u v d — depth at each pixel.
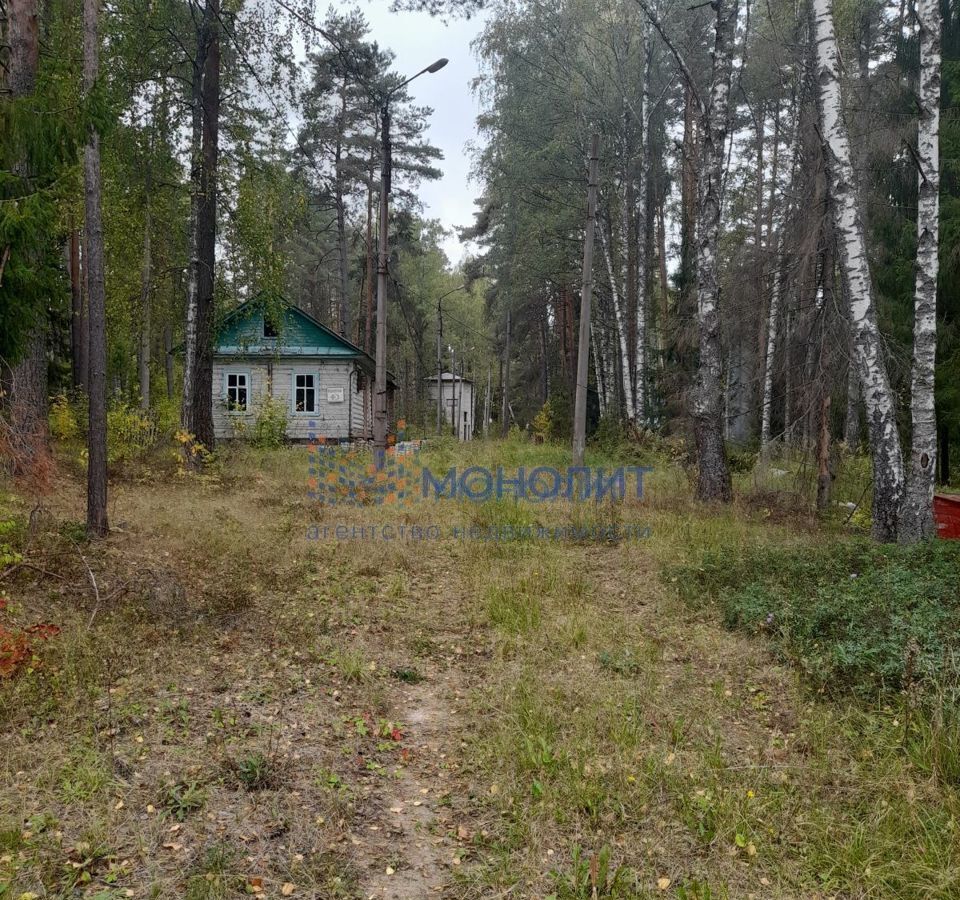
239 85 13.12
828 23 8.52
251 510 10.16
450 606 6.66
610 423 21.06
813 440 11.30
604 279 24.05
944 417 14.96
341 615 6.13
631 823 3.21
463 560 8.26
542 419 29.73
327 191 26.72
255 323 21.66
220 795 3.32
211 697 4.42
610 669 5.07
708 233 11.85
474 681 4.98
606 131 20.47
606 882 2.74
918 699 3.99
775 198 19.20
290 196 13.59
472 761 3.81
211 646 5.25
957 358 13.77
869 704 4.29
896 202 14.40
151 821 3.07
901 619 4.91
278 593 6.62
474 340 52.31
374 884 2.79
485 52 20.48
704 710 4.38
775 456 12.66
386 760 3.83
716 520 10.27
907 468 8.98
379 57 25.81
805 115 11.06
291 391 22.44
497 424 58.47
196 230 13.26
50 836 2.92
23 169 6.72
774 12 17.30
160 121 12.17
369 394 26.30
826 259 10.21
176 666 4.79
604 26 19.92
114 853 2.85
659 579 7.37
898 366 10.05
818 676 4.62
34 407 8.83
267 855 2.91
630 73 20.81
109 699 4.20
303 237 35.53
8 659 4.31
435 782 3.62
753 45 17.80
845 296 9.96
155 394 25.08
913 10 15.00
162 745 3.74
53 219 5.95
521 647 5.53
